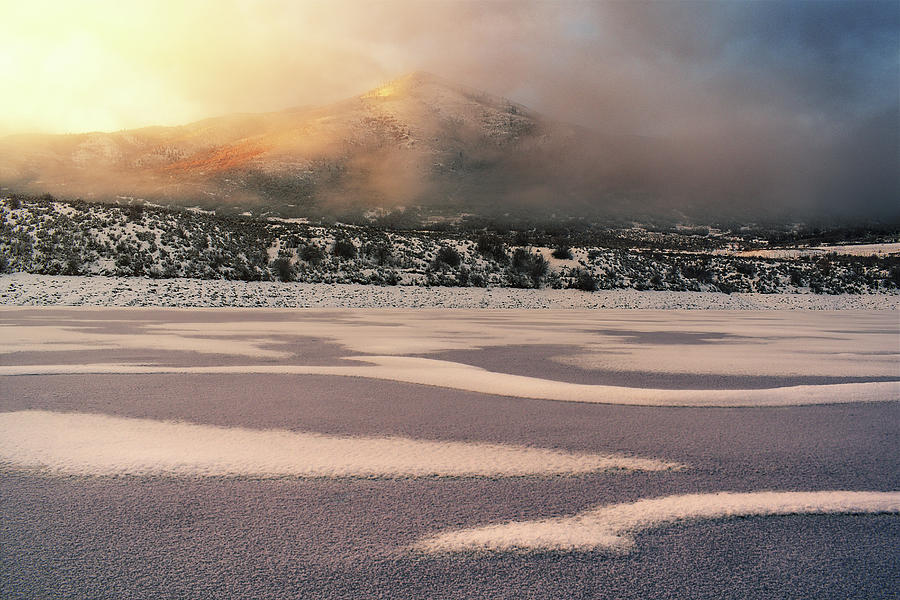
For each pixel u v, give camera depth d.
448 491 2.99
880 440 4.06
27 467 3.31
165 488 3.00
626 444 3.88
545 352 8.83
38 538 2.43
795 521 2.67
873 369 7.39
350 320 14.95
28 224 29.19
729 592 2.04
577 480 3.18
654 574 2.17
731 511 2.77
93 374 6.32
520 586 2.07
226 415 4.54
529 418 4.57
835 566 2.25
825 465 3.50
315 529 2.53
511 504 2.83
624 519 2.66
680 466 3.45
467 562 2.24
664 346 10.01
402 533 2.49
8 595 2.00
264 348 8.73
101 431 4.05
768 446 3.88
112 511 2.71
